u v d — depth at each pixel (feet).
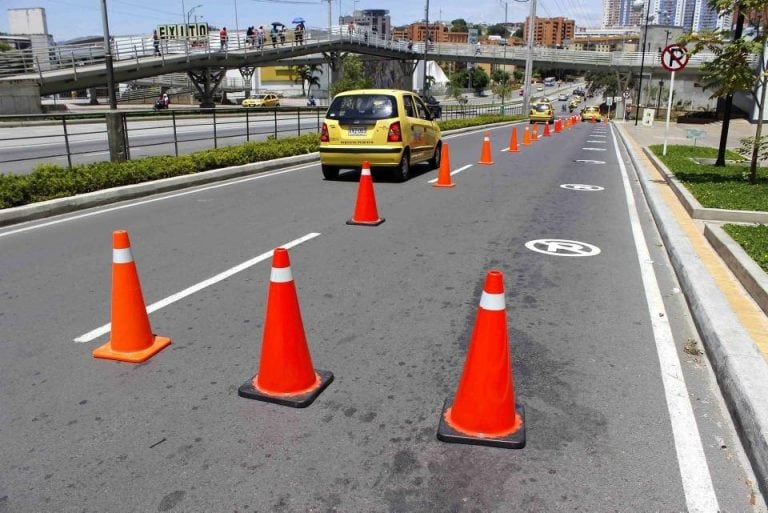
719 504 9.07
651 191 36.22
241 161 47.55
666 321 16.30
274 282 12.04
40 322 16.11
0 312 16.83
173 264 21.38
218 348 14.52
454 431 10.77
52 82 128.26
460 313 16.87
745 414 10.66
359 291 18.66
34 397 12.24
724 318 14.61
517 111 261.85
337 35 217.97
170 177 39.60
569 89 536.83
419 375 13.17
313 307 17.28
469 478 9.69
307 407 11.85
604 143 87.20
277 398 11.97
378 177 44.73
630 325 15.99
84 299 17.93
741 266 17.88
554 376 13.10
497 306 10.55
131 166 37.63
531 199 35.96
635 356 14.10
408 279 19.90
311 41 208.64
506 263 21.90
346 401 12.07
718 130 126.41
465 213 31.30
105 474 9.82
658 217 28.60
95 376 13.12
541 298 18.08
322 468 9.95
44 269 20.97
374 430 11.05
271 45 190.80
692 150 63.62
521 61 267.18
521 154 66.44
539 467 9.96
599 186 42.24
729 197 29.96
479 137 95.04
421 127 45.65
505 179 44.86
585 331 15.57
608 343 14.82
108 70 52.49
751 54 39.01
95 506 9.08
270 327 12.09
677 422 11.28
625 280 19.98
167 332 15.46
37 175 32.76
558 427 11.12
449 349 14.51
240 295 18.19
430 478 9.69
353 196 36.09
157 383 12.82
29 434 10.94
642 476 9.71
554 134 110.73
